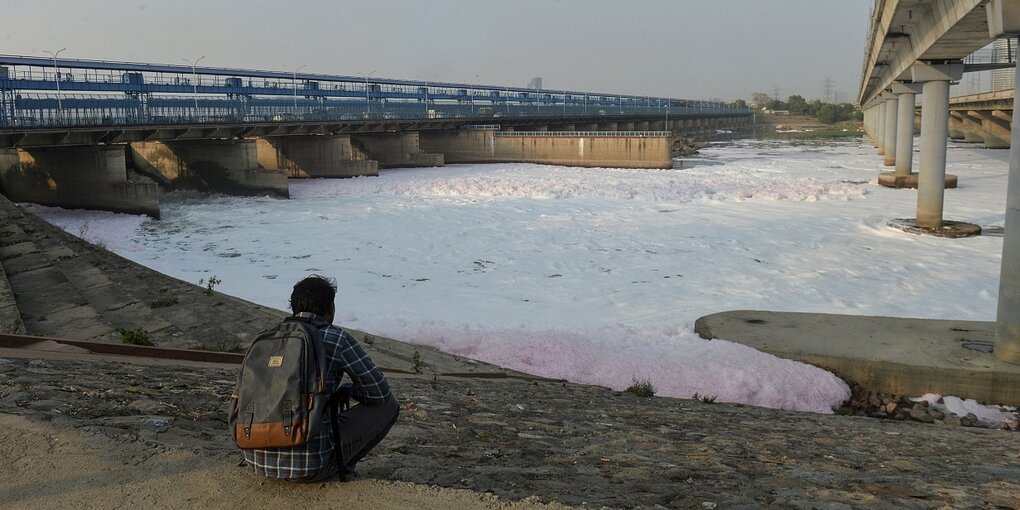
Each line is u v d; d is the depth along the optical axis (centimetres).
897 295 2616
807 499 521
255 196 6588
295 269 3231
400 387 1081
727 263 3206
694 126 18812
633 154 9044
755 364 1484
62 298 1761
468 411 929
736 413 1204
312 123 7838
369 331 1789
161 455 513
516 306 2503
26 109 5294
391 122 9200
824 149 12712
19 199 6194
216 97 9200
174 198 6581
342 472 452
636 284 2847
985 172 7325
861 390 1470
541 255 3453
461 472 527
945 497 550
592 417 1002
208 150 6881
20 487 461
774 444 855
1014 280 1438
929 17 3288
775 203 5203
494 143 10244
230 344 1450
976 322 1758
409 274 3091
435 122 10119
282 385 397
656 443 800
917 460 790
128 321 1620
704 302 2533
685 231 4041
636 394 1355
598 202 5419
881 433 1068
